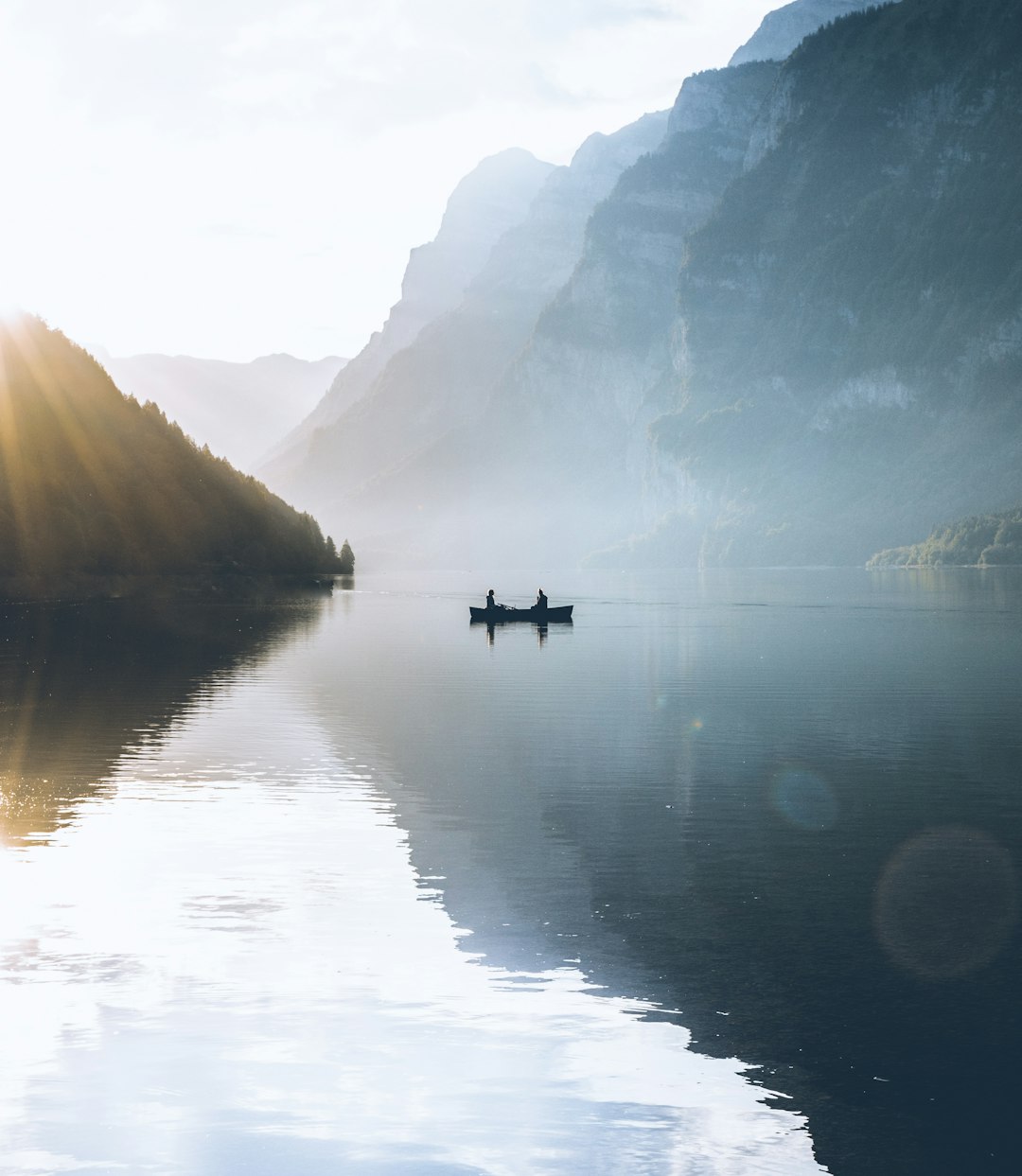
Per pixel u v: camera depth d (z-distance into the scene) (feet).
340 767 148.77
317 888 96.37
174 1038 68.69
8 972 78.02
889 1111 61.52
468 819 120.47
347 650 331.77
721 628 417.69
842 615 485.56
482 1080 64.23
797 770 146.30
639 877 100.07
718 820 120.26
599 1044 68.23
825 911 91.30
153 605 595.06
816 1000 74.49
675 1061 66.44
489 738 172.65
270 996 74.38
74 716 195.21
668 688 235.61
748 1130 59.67
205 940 84.02
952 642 340.59
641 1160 57.11
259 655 315.78
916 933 86.33
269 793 133.39
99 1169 56.18
